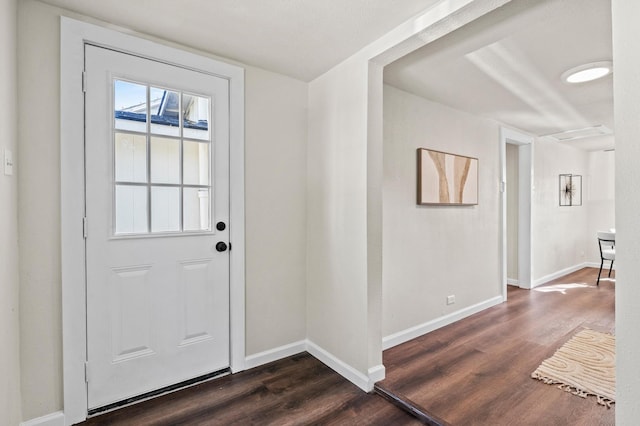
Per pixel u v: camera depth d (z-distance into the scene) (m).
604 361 2.42
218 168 2.23
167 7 1.69
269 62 2.31
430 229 3.08
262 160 2.43
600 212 6.05
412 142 2.92
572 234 5.71
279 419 1.80
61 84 1.70
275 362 2.46
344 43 2.05
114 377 1.88
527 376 2.23
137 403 1.93
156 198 2.01
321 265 2.52
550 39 2.01
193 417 1.81
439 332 3.04
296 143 2.60
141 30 1.91
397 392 2.03
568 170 5.55
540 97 3.01
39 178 1.65
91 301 1.81
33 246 1.63
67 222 1.72
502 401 1.95
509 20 1.80
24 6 1.60
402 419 1.81
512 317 3.43
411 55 2.21
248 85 2.35
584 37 1.99
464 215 3.44
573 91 2.87
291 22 1.82
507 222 4.88
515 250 4.79
